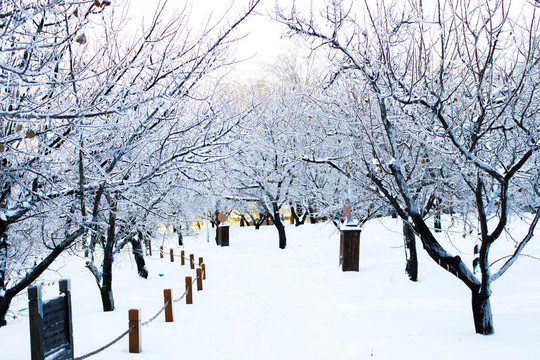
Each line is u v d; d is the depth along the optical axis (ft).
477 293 20.62
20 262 23.16
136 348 20.38
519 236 47.06
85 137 17.98
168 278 48.88
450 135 18.78
